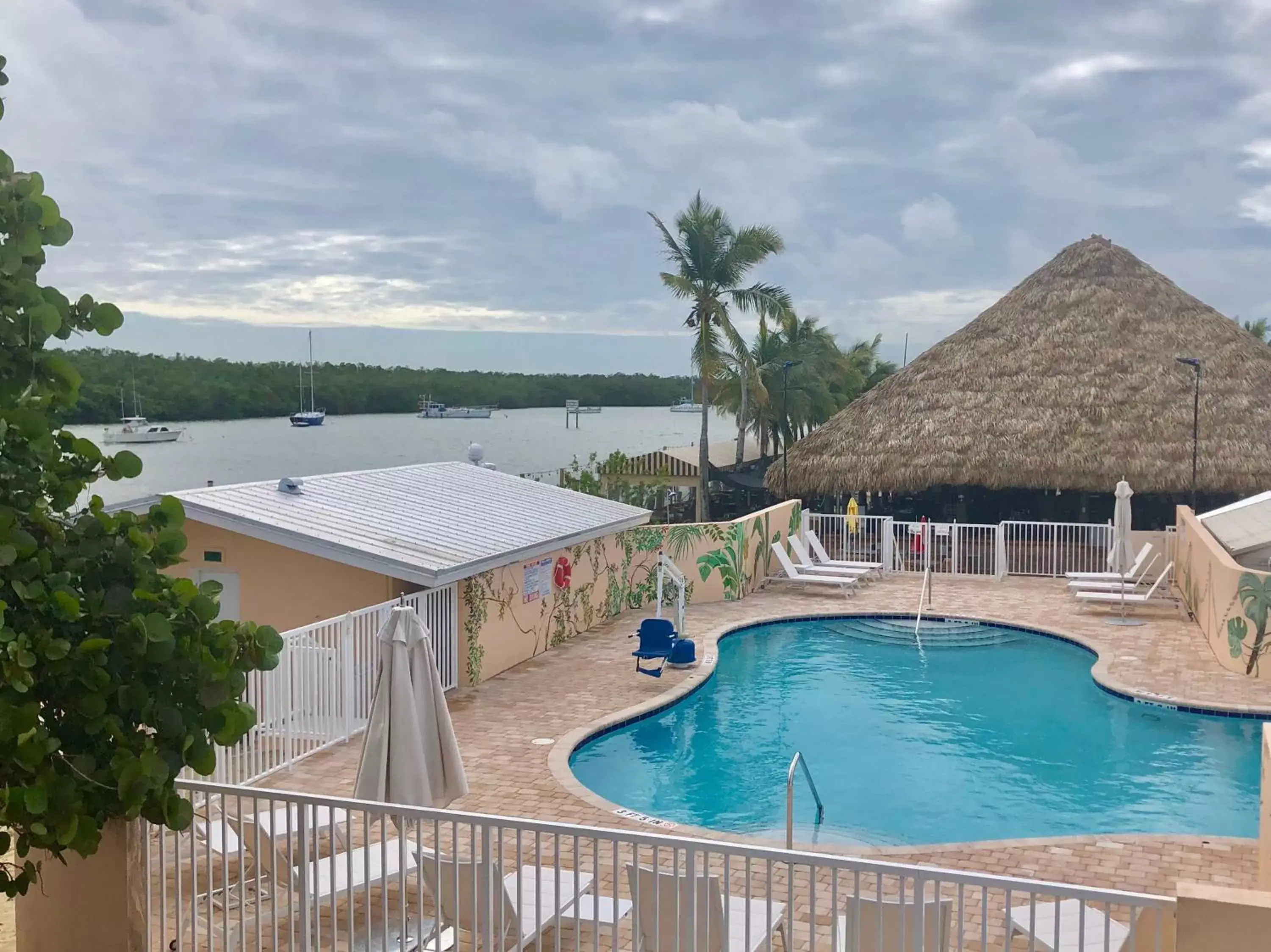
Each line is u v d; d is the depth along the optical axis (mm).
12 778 5438
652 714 16094
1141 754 14844
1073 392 33031
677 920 6066
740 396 59156
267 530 15836
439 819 6461
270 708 12586
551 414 133250
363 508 18578
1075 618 22797
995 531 28000
